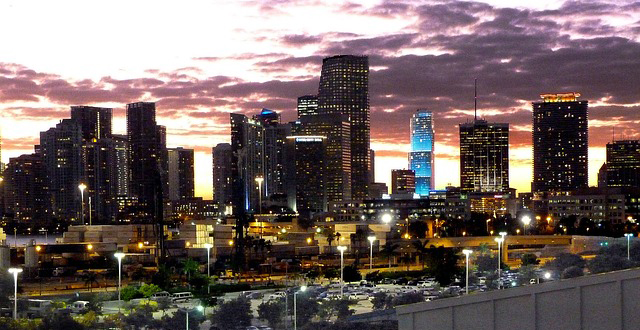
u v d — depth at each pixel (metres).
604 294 61.84
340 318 155.50
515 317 65.94
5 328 138.38
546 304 64.44
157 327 151.50
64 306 182.50
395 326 136.38
